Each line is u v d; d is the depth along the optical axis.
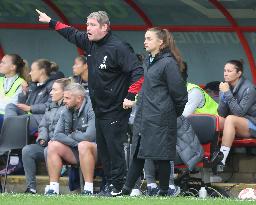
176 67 27.20
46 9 43.16
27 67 37.03
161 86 27.27
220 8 41.25
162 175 27.59
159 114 27.16
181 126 30.50
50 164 31.16
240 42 41.66
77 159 31.39
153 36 27.36
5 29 43.69
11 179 34.56
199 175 33.56
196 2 41.69
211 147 31.22
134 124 27.69
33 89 35.44
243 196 29.50
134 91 27.92
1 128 34.88
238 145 32.62
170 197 26.75
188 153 30.34
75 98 31.25
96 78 28.48
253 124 32.31
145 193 30.89
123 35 42.91
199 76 42.25
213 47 42.06
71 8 42.78
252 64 41.53
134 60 28.30
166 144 27.16
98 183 32.69
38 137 32.88
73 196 27.16
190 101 32.75
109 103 28.45
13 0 43.16
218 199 26.33
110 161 28.78
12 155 34.62
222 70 42.03
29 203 24.36
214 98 36.81
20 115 34.78
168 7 42.03
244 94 32.56
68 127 31.44
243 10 41.16
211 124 31.12
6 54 40.41
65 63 43.59
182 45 42.34
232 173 34.19
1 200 25.14
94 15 28.34
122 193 27.84
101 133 28.80
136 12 42.38
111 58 28.27
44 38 43.72
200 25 41.94
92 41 28.59
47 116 33.12
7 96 36.50
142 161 27.78
